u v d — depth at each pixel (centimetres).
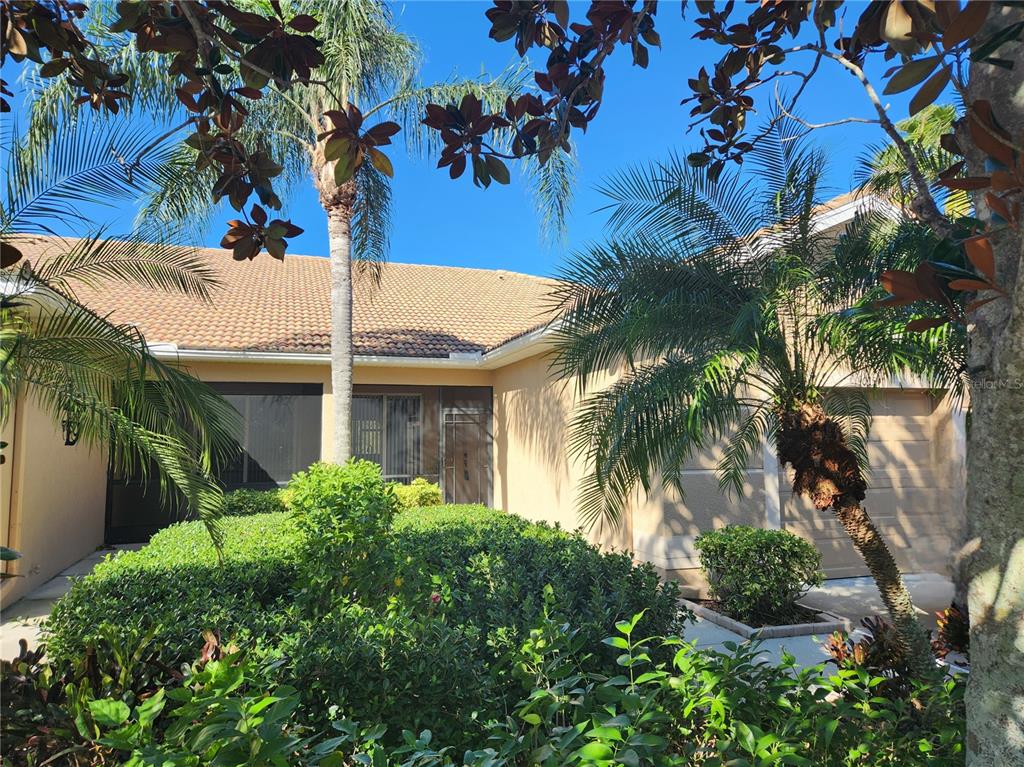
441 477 1411
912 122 554
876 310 447
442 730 339
